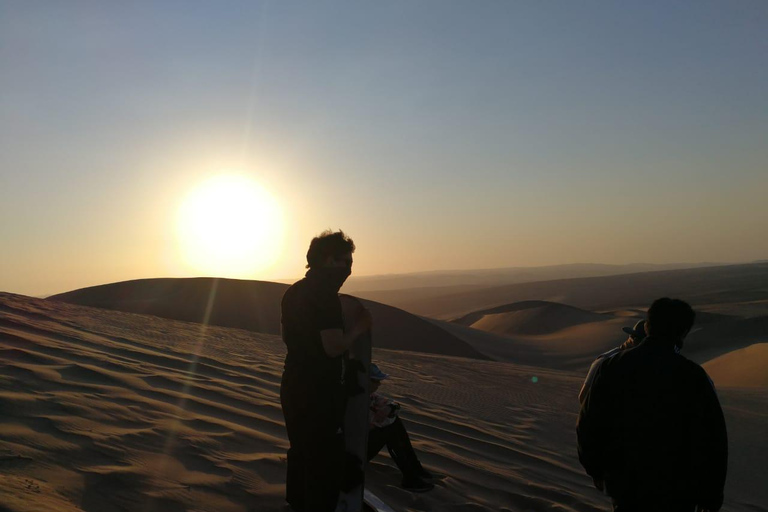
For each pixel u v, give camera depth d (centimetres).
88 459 448
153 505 399
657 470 368
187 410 619
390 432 520
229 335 1800
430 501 506
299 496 395
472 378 1644
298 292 382
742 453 1084
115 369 755
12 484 371
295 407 375
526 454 789
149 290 4362
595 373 408
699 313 6131
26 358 717
